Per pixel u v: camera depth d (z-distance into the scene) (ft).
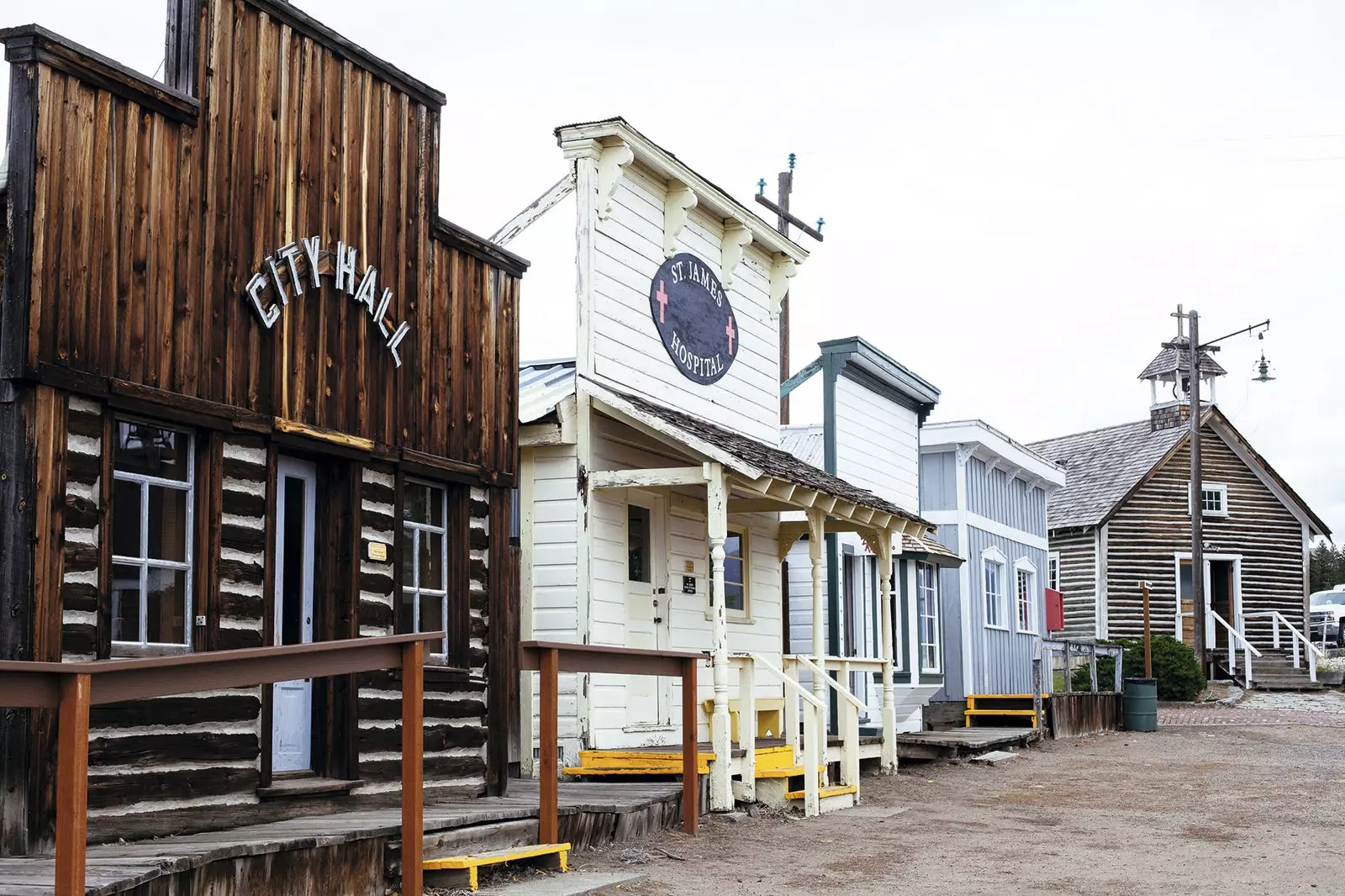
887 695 53.47
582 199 43.57
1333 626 133.59
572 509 42.68
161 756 25.38
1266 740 72.64
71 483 24.36
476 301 36.94
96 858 21.38
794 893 28.37
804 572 63.62
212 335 27.58
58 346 24.06
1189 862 33.45
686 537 48.52
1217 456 121.49
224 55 28.37
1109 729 80.43
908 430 73.82
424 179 34.81
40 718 22.93
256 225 28.94
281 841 23.35
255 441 28.68
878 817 41.01
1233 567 120.47
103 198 25.25
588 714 41.57
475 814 29.17
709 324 51.01
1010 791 49.21
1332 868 32.55
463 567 35.76
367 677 31.48
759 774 41.47
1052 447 135.64
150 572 26.35
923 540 71.41
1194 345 114.32
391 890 26.21
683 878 29.58
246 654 20.92
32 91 23.99
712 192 49.67
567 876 28.84
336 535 31.22
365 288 31.99
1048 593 93.81
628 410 42.14
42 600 23.47
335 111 31.63
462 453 35.88
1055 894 28.86
